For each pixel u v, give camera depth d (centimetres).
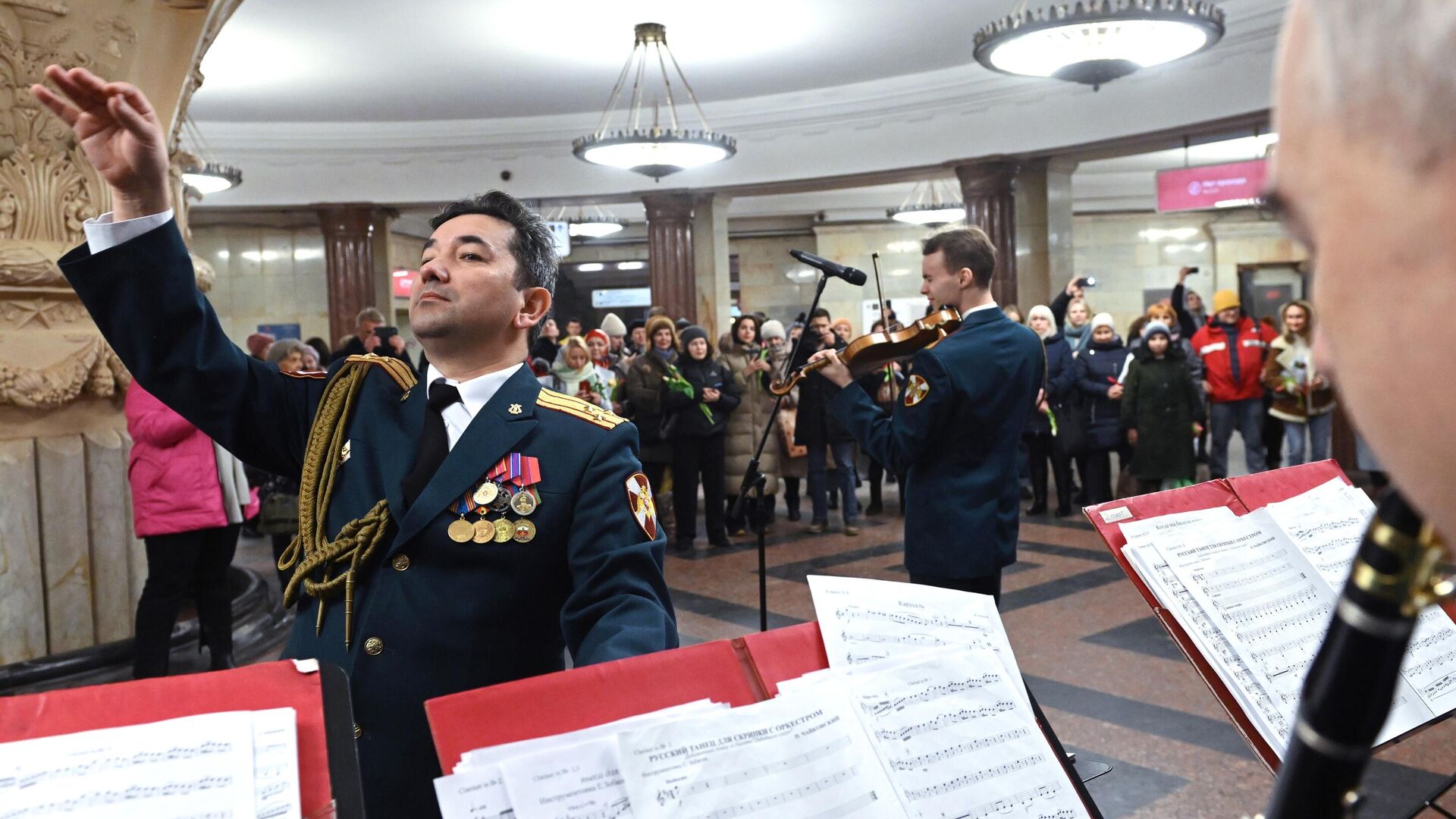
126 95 141
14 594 392
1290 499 165
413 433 162
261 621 468
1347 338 34
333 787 92
